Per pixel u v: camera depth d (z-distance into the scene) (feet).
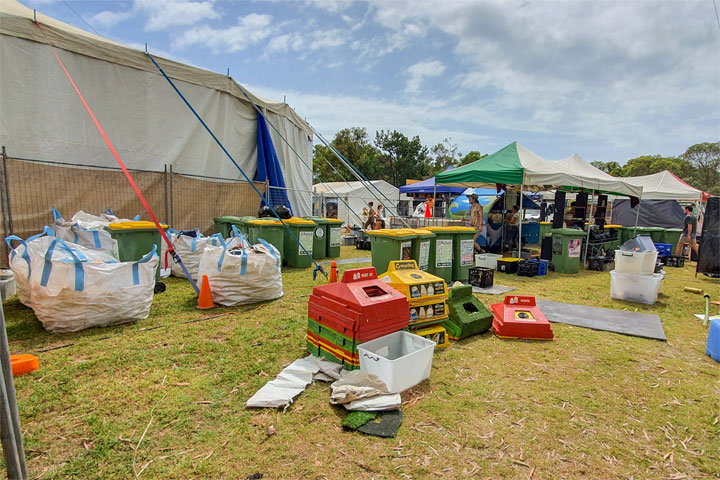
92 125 26.68
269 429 7.64
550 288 22.76
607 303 19.17
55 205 24.38
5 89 23.09
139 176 27.89
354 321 9.77
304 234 27.66
